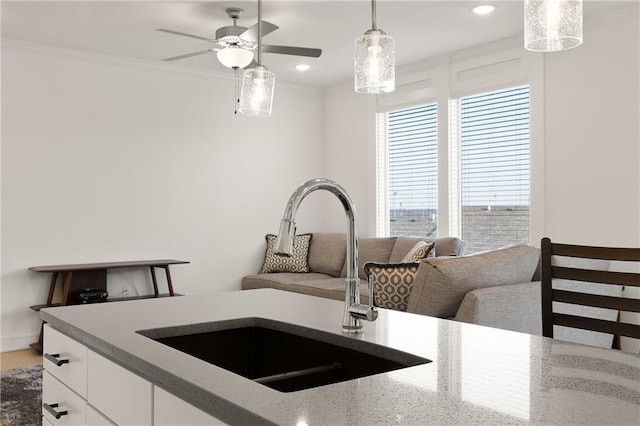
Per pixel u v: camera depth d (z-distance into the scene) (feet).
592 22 14.33
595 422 2.88
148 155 18.29
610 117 14.02
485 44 16.58
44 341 6.29
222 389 3.41
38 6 13.32
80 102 17.04
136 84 18.06
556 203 15.12
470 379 3.65
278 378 4.82
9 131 15.94
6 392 12.30
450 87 17.79
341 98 21.61
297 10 13.56
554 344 4.65
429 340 4.81
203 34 15.42
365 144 20.63
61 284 16.67
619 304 6.18
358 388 3.46
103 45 16.42
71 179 16.89
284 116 21.35
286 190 21.36
